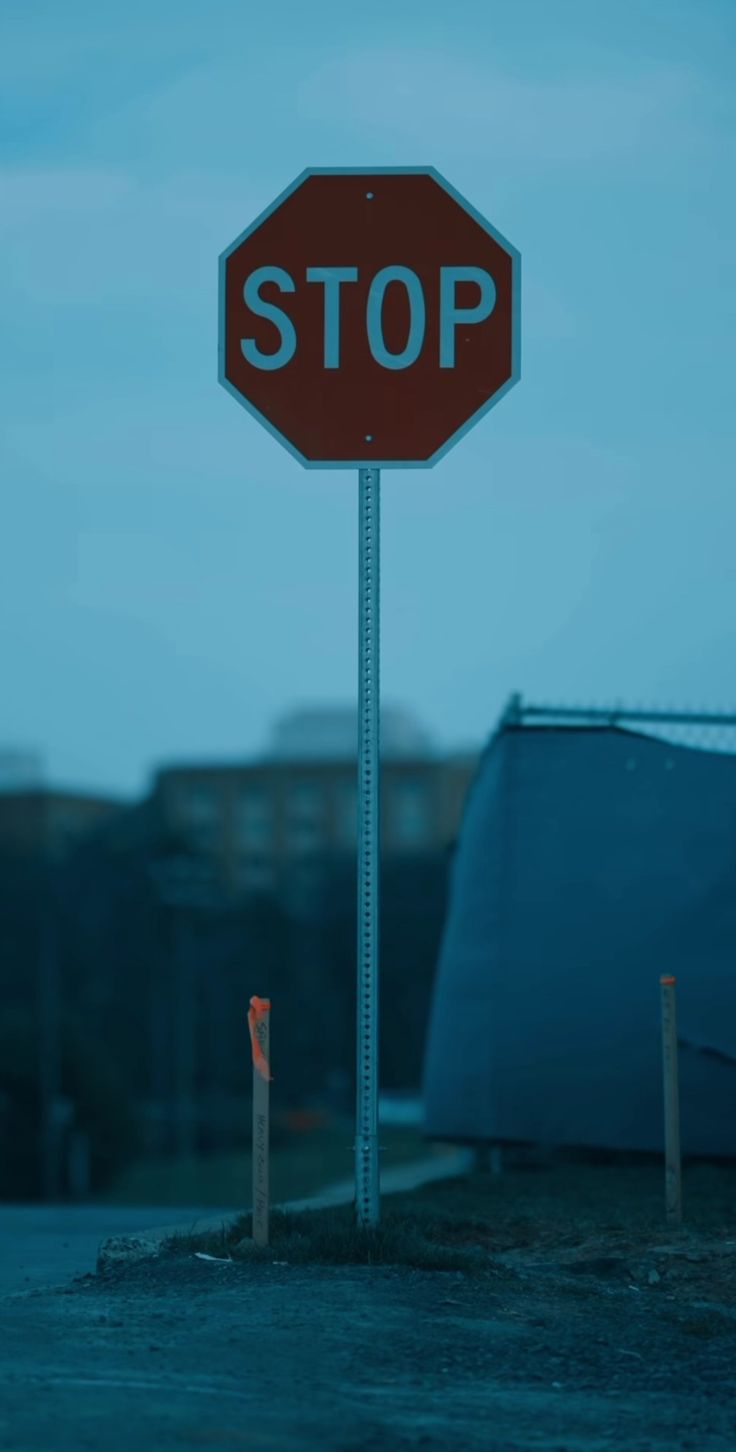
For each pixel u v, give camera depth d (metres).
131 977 79.00
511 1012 11.70
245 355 8.02
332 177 8.05
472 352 7.96
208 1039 74.81
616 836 11.62
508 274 7.99
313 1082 76.88
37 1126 47.78
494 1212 9.22
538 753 11.95
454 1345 6.00
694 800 11.48
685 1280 7.27
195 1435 4.78
